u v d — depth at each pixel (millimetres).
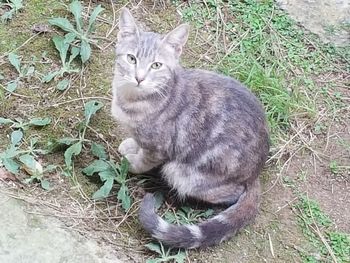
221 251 864
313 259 878
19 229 825
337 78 1145
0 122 944
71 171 913
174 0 1201
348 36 1200
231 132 875
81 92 1020
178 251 846
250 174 893
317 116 1073
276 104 1047
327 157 1020
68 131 963
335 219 936
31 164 899
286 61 1146
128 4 1177
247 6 1214
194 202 917
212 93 885
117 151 957
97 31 1114
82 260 808
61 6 1130
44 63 1044
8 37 1068
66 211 864
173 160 898
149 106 857
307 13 1223
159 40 848
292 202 948
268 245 886
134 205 896
